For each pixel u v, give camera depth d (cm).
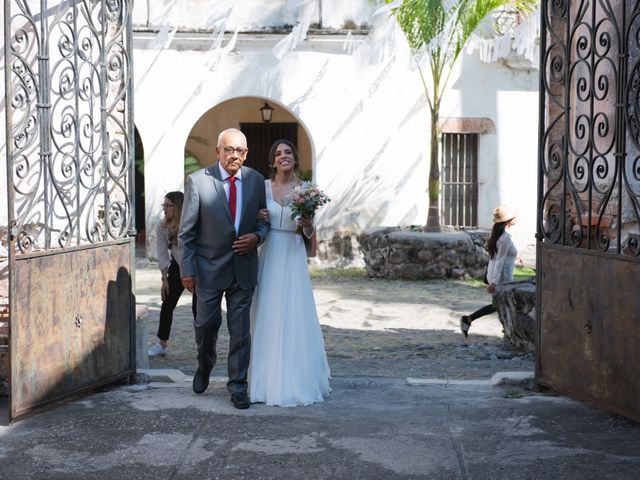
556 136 676
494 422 500
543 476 408
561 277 556
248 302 545
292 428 486
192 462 428
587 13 664
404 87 1638
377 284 1391
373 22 1600
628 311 484
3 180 599
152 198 1617
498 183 1694
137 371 627
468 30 1423
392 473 412
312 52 1619
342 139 1633
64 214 626
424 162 1656
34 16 602
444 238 1428
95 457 436
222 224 538
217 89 1614
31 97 595
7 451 445
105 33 584
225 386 594
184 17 1590
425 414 518
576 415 514
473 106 1667
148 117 1609
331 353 849
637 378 478
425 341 920
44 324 509
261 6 1606
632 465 423
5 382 576
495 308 906
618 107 506
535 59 1628
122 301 587
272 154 585
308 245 573
